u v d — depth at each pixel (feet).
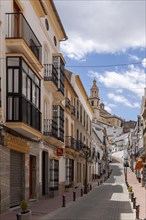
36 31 69.26
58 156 89.35
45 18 77.66
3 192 49.39
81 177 145.59
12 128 51.16
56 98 86.79
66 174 108.58
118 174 244.01
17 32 54.90
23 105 51.98
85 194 99.66
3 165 49.49
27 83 55.06
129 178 210.38
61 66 86.63
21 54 51.29
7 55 51.21
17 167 58.13
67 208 62.13
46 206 62.54
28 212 40.50
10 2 53.31
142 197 94.12
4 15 50.39
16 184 57.52
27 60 54.19
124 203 73.72
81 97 142.82
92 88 406.82
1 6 49.24
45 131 75.56
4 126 48.73
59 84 84.43
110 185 152.25
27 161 61.98
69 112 111.45
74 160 124.67
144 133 153.07
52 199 76.59
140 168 161.07
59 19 85.97
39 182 71.61
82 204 70.64
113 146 419.13
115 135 433.07
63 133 93.15
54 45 87.45
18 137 55.57
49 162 81.35
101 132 265.13
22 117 51.16
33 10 66.69
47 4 77.71
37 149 69.67
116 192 109.40
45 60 80.23
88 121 170.19
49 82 75.56
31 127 55.77
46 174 80.28
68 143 107.24
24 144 59.21
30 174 68.13
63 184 102.73
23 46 51.44
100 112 449.06
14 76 51.26
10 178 54.24
